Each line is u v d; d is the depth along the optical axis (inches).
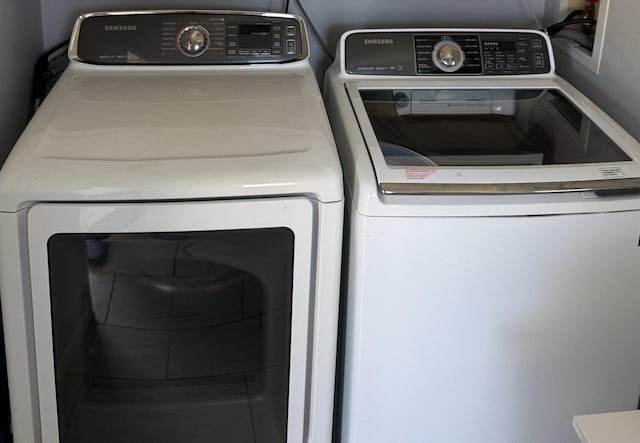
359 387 65.9
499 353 65.4
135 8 85.9
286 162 58.3
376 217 59.9
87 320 60.6
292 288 60.6
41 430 63.4
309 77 74.8
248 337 63.2
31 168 56.0
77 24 74.9
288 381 64.4
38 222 55.7
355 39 77.3
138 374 64.1
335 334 63.0
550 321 64.8
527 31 79.2
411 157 64.5
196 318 62.0
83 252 57.8
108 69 74.3
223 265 59.7
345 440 68.8
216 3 86.5
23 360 60.3
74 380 62.9
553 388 67.6
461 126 71.2
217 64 75.5
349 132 65.8
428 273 62.0
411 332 64.1
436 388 66.4
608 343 66.4
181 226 56.9
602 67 78.5
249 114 65.9
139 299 60.5
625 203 61.5
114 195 55.7
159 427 66.6
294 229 58.5
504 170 61.5
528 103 74.7
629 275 64.1
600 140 68.3
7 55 72.7
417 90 75.1
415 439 68.4
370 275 61.8
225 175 56.7
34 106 83.4
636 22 71.9
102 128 62.1
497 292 63.2
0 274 57.2
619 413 47.4
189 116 65.0
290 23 76.7
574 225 61.7
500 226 61.0
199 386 65.3
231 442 67.9
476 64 77.7
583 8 87.0
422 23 90.3
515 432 69.1
